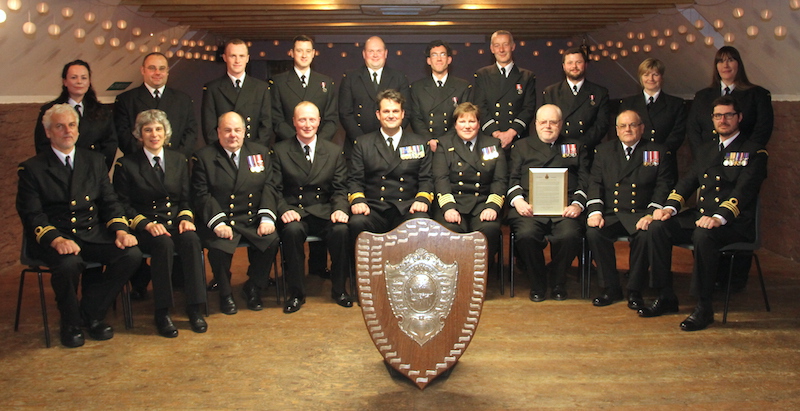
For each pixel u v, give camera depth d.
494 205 4.45
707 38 5.11
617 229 4.40
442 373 3.12
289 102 4.96
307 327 3.90
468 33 8.73
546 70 9.73
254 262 4.23
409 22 7.11
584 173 4.60
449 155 4.59
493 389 3.06
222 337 3.76
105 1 5.14
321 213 4.40
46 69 5.27
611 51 8.19
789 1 4.18
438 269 3.01
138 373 3.27
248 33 8.46
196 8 5.86
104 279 3.87
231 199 4.24
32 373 3.28
